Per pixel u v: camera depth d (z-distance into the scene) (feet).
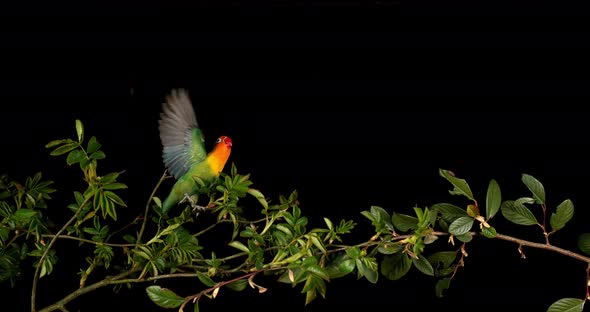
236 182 6.34
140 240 6.56
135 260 6.48
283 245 6.08
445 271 6.12
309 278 5.41
